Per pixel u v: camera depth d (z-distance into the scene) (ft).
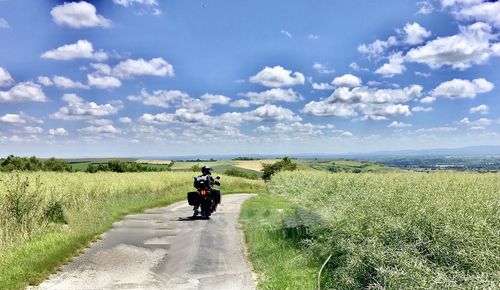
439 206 24.17
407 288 17.87
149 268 30.89
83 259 33.04
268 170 215.10
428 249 21.21
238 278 28.60
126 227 49.55
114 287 26.20
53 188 65.46
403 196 28.94
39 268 28.91
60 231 42.55
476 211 23.45
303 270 28.50
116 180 99.86
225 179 159.74
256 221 49.21
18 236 37.99
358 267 22.62
